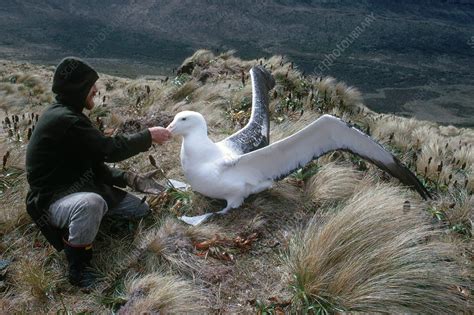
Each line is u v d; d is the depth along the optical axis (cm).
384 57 14800
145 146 336
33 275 326
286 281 333
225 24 18225
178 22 18438
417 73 12525
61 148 312
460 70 13888
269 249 368
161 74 8725
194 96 770
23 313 303
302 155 392
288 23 18788
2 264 342
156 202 411
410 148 636
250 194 409
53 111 306
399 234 339
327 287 315
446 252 346
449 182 502
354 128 367
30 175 319
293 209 417
